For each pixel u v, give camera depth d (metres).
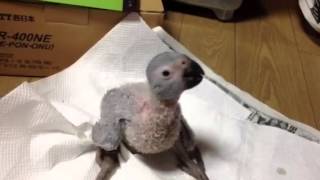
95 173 0.59
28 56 0.73
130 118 0.53
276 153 0.65
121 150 0.59
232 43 0.89
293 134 0.67
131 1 0.70
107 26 0.71
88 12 0.68
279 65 0.85
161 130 0.53
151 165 0.61
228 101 0.72
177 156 0.62
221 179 0.61
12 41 0.70
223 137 0.66
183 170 0.61
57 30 0.70
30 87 0.61
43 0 0.65
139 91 0.54
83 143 0.62
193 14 0.95
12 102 0.59
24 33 0.70
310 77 0.83
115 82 0.72
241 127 0.68
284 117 0.70
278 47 0.89
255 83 0.80
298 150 0.65
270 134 0.67
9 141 0.59
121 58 0.73
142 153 0.60
